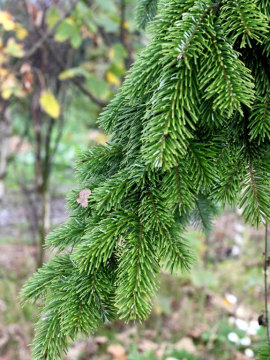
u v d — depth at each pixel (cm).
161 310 120
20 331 106
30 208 144
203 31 30
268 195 32
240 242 158
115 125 37
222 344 112
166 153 29
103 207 33
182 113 29
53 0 112
